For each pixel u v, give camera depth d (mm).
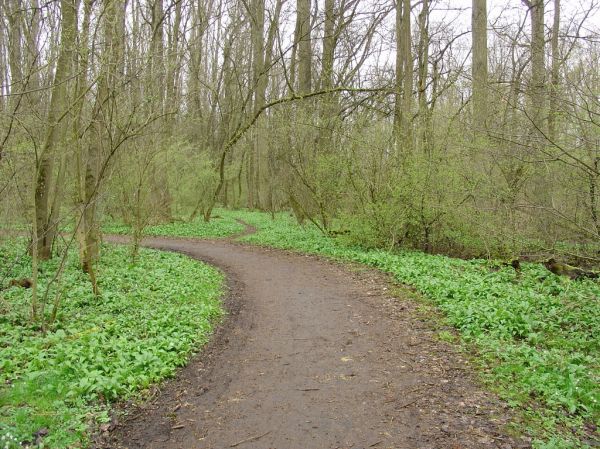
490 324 7891
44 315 8125
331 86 20109
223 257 16125
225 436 4934
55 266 12266
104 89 9641
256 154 42625
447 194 14773
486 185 13328
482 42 15867
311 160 18688
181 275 12500
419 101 17844
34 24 9516
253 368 6699
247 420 5246
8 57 9852
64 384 5645
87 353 6473
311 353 7234
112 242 18219
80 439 4734
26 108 8648
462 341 7398
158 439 4887
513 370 6160
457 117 15000
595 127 7582
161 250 17531
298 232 21375
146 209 14719
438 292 9875
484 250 14805
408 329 8164
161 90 14211
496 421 5035
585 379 5793
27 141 8953
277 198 34625
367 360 6891
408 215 15672
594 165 7977
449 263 13359
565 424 4969
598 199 9203
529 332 7609
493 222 13438
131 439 4883
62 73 9547
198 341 7605
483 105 13547
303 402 5645
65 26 9312
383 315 9023
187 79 28031
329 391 5918
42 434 4723
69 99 9703
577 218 9891
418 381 6113
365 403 5578
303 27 22516
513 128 10586
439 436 4805
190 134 33531
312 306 9828
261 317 9164
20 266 12008
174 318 8430
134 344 6973
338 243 17359
